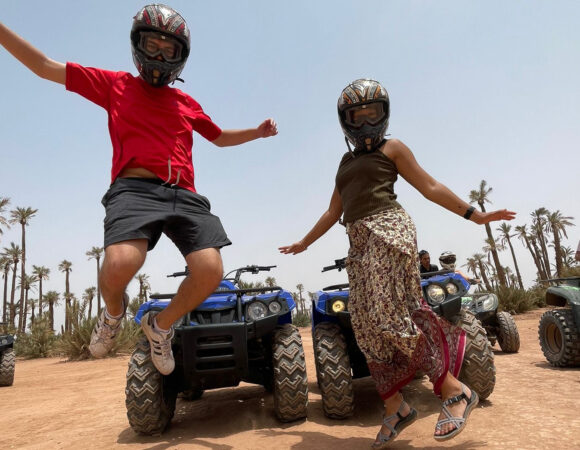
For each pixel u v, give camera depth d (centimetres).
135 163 237
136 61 245
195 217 236
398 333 239
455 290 359
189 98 285
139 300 1639
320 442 274
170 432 336
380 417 335
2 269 4441
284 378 329
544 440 244
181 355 346
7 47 230
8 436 386
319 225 318
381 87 267
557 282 583
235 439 296
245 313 349
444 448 245
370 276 251
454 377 242
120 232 213
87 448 311
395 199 273
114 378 795
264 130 315
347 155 290
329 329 353
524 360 579
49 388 734
